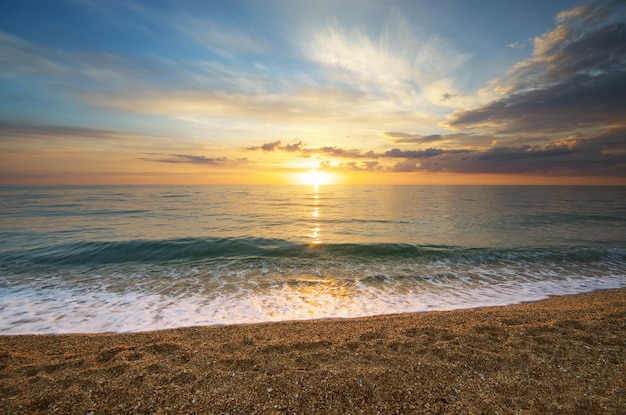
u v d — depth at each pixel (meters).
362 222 28.56
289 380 4.18
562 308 7.99
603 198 68.75
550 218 31.14
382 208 44.28
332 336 6.15
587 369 4.39
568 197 73.38
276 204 51.34
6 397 3.86
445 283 10.95
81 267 12.80
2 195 70.25
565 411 3.47
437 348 5.15
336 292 9.89
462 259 14.35
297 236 20.59
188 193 87.06
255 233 21.62
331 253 15.41
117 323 7.37
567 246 17.14
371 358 4.88
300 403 3.70
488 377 4.24
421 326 6.51
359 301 9.12
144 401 3.77
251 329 6.83
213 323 7.42
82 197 64.25
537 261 14.04
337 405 3.65
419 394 3.86
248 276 11.56
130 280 10.97
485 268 12.95
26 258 14.04
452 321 6.96
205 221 28.44
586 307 7.92
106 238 18.56
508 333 5.81
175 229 23.19
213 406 3.66
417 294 9.79
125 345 5.85
